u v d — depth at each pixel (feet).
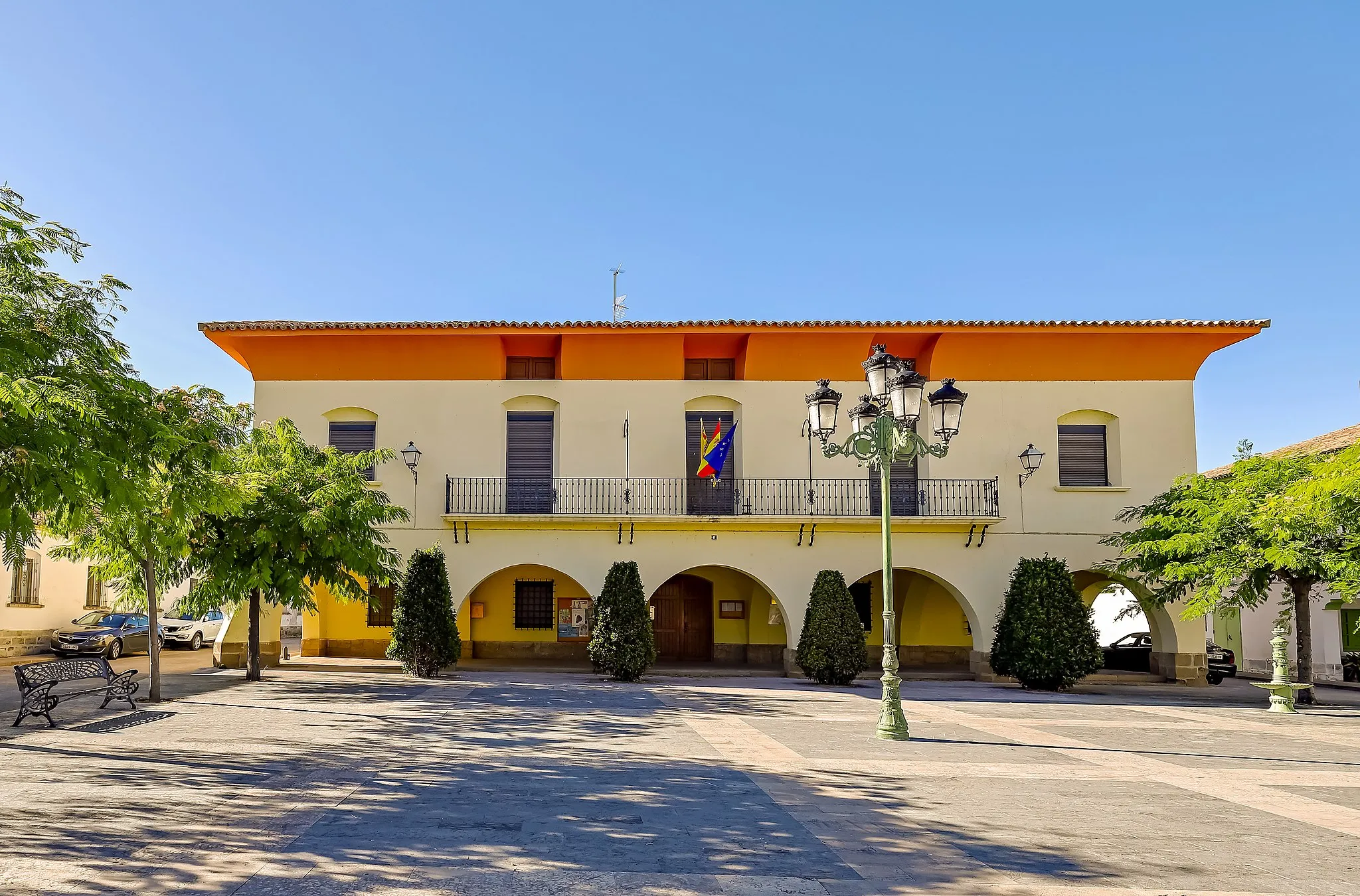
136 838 20.74
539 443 69.97
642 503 68.49
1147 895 18.35
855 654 61.82
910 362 71.36
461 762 30.89
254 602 58.03
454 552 67.56
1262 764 34.01
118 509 29.58
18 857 19.17
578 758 32.09
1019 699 56.08
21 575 80.94
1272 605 82.69
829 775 29.91
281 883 17.71
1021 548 68.85
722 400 70.28
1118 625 95.20
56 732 36.01
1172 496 63.57
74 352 28.19
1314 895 18.48
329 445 65.16
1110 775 31.07
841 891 18.15
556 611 78.74
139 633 85.05
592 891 17.74
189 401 35.60
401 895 17.20
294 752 32.12
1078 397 70.44
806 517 66.54
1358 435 74.79
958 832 22.95
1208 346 69.46
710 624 80.53
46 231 29.68
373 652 75.66
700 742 36.24
